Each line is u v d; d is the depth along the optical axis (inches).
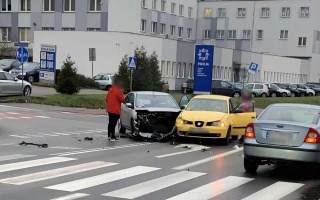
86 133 772.6
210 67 1279.5
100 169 449.7
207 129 666.2
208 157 557.9
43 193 344.5
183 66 2438.5
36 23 2500.0
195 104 736.3
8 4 2573.8
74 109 1215.6
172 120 719.1
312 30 3479.3
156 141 697.6
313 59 3543.3
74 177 406.3
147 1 2731.3
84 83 1806.1
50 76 1421.0
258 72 3061.0
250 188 388.2
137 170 450.6
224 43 3745.1
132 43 2034.9
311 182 425.7
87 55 2031.3
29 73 1775.3
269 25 3592.5
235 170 475.2
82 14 2393.0
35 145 605.6
